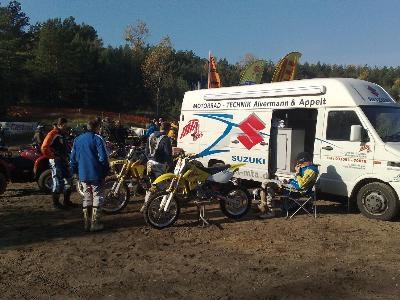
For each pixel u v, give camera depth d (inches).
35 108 2635.3
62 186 373.7
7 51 2299.5
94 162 302.7
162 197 317.1
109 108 3206.2
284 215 359.6
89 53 3078.2
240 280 220.8
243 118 452.4
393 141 344.2
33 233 304.2
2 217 349.1
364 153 347.6
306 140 424.2
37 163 443.5
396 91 3604.8
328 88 378.6
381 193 337.4
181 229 314.8
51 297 201.2
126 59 3321.9
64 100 2984.7
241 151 453.1
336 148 366.9
